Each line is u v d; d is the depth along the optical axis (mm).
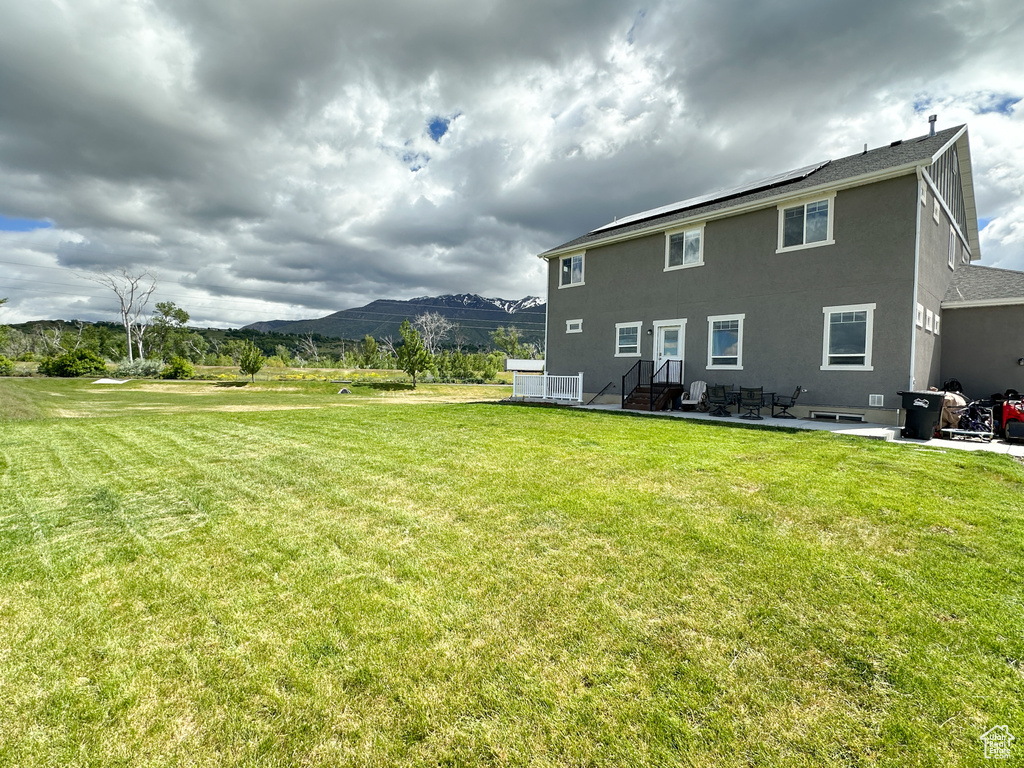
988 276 14867
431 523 4211
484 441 8273
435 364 51656
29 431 10062
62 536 4016
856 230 11797
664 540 3779
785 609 2770
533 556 3506
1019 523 4180
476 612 2752
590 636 2514
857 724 1922
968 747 1793
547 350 20359
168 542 3865
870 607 2791
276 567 3381
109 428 10445
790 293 13000
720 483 5434
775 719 1950
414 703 2047
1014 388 12625
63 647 2451
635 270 17000
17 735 1884
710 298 14797
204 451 7570
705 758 1758
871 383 11539
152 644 2479
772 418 12461
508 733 1887
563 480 5578
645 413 13617
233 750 1818
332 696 2090
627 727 1913
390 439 8555
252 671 2254
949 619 2674
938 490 5191
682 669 2248
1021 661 2314
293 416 12680
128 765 1745
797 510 4492
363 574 3252
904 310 11055
